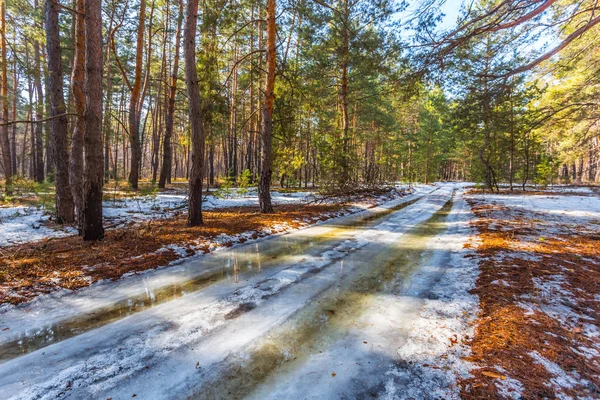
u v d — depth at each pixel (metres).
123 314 3.53
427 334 3.02
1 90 15.34
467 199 17.62
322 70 15.58
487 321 3.17
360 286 4.39
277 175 23.02
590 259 5.21
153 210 11.19
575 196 17.80
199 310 3.63
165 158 18.72
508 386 2.15
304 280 4.65
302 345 2.87
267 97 11.04
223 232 7.63
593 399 2.02
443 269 5.15
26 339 2.98
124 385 2.33
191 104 8.07
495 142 23.20
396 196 20.52
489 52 5.87
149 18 19.58
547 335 2.82
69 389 2.28
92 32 6.06
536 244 6.25
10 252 5.46
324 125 22.73
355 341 2.93
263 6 10.55
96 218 6.45
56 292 4.05
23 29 15.01
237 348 2.83
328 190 16.52
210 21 9.42
